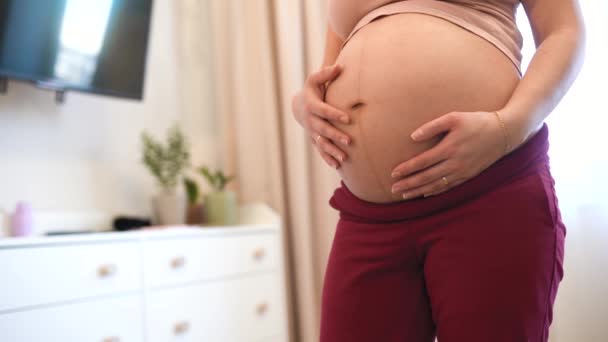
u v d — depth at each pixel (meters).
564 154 1.37
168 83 2.13
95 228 1.78
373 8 0.81
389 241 0.71
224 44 2.22
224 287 1.66
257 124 2.10
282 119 2.02
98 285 1.31
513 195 0.64
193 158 2.17
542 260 0.63
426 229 0.68
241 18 2.14
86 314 1.28
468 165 0.62
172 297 1.50
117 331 1.35
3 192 1.56
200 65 2.25
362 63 0.75
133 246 1.41
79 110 1.80
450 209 0.67
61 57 1.58
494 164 0.65
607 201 1.31
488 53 0.69
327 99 0.80
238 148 2.14
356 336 0.75
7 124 1.59
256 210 1.95
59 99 1.68
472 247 0.65
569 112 1.37
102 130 1.87
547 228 0.64
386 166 0.71
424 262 0.72
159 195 1.83
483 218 0.64
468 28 0.71
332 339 0.77
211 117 2.27
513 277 0.62
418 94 0.68
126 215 1.91
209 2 2.30
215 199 1.92
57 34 1.57
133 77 1.81
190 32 2.23
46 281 1.20
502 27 0.74
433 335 0.78
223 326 1.64
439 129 0.61
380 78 0.72
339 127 0.76
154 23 2.10
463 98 0.67
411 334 0.74
